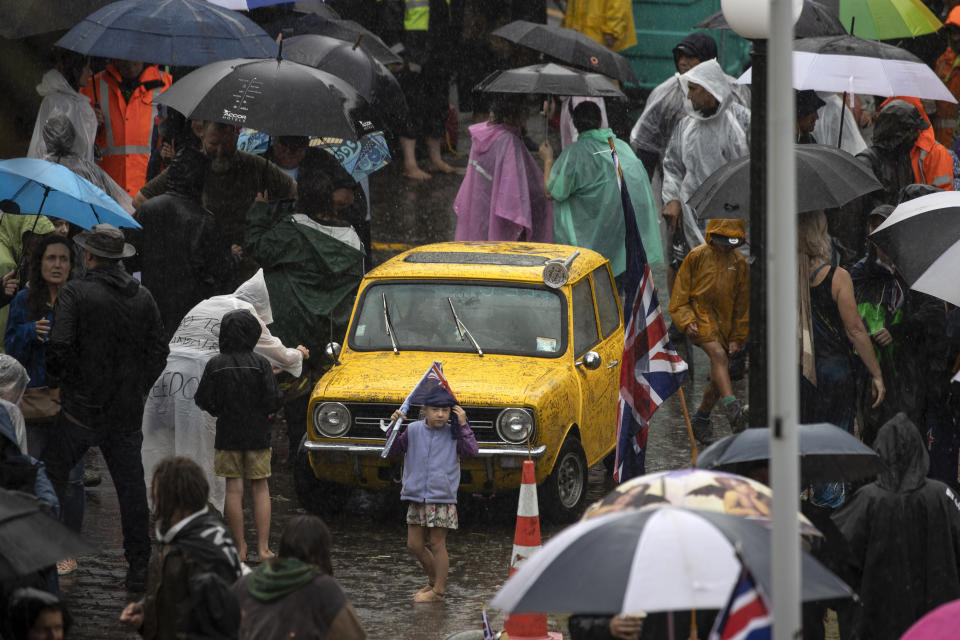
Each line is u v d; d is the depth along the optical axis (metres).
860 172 39.00
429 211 74.06
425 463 34.09
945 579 25.58
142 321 34.12
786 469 16.56
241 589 21.91
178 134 52.06
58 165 39.00
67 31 53.31
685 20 83.00
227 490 36.19
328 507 41.09
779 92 16.95
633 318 35.38
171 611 21.80
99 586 34.75
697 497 19.83
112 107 54.91
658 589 17.45
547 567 18.16
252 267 47.25
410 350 42.06
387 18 80.19
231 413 35.66
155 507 22.52
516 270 43.22
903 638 18.64
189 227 43.72
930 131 52.44
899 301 38.22
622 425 35.25
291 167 48.44
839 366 37.84
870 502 25.61
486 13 83.44
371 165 52.69
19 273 41.44
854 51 47.22
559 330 41.91
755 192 30.42
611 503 20.25
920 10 56.75
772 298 16.78
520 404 38.50
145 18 47.22
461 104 85.94
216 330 38.97
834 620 33.06
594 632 20.84
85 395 33.72
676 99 58.00
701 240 54.94
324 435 39.62
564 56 59.56
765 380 30.09
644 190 55.06
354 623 21.75
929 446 38.50
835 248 45.41
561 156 54.66
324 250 44.25
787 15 16.92
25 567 20.30
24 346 35.91
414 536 34.09
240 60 45.06
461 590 34.94
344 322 44.75
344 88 44.94
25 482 25.84
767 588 17.47
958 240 34.50
